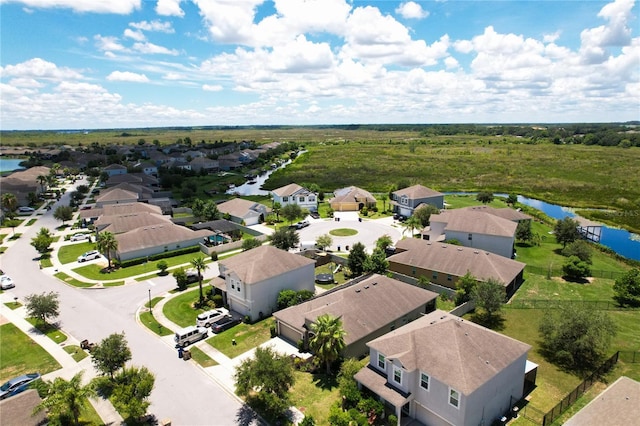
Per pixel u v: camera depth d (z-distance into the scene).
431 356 32.19
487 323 49.09
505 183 148.75
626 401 28.70
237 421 32.97
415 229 90.38
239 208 101.31
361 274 64.81
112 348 37.09
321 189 143.25
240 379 33.44
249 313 50.69
